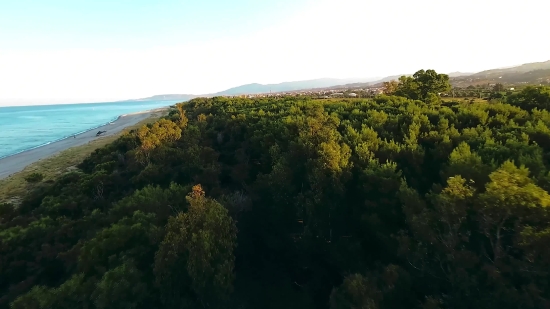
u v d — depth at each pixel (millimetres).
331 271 20938
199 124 48094
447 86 53406
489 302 12516
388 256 17984
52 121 169000
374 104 41719
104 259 16344
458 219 13773
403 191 16906
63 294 14086
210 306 16062
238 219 23156
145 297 14773
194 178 28672
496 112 30156
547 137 20906
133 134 49156
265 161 30609
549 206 11711
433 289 14688
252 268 22641
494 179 13258
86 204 27016
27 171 49188
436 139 24547
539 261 11672
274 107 51656
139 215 19266
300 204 22266
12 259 18594
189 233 16016
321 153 21797
